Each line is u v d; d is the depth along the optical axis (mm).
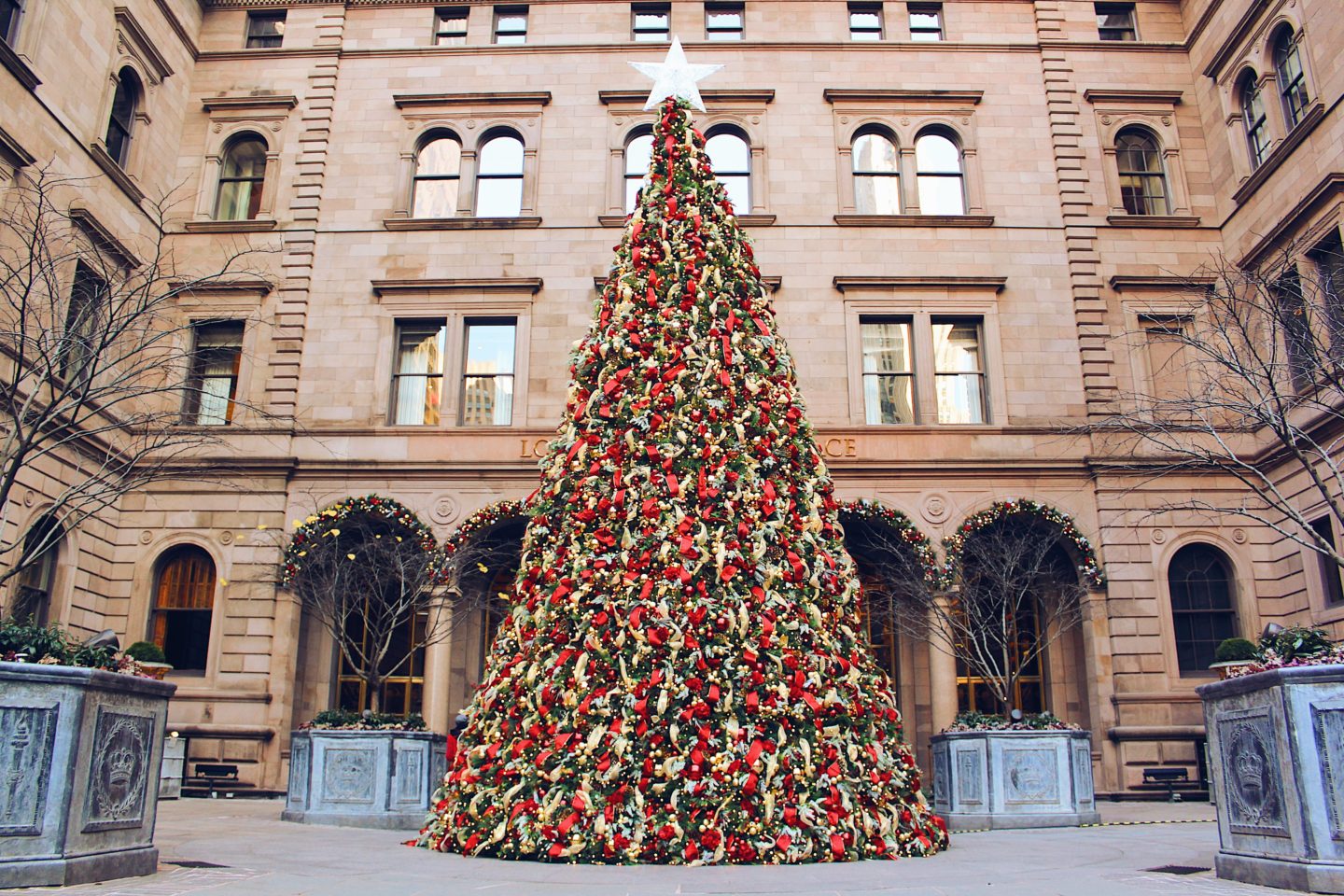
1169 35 26312
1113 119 25469
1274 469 21750
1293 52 22000
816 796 8875
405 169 25172
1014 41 26156
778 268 24266
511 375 23875
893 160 25531
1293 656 8242
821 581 9914
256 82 25906
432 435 23016
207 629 22234
